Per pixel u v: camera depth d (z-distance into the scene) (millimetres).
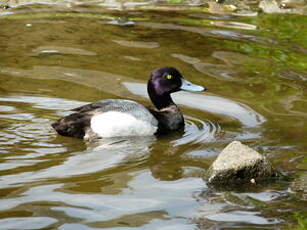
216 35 17562
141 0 20938
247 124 12445
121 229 8258
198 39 17266
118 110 12039
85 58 15859
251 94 13938
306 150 11102
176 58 15867
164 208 8914
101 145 11414
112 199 9125
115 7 20156
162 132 12227
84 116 11828
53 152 10898
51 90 13852
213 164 9930
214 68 15297
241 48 16641
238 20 18875
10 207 8789
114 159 10703
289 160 10664
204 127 12383
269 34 17656
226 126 12375
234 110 13164
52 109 12891
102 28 18141
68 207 8828
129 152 11094
